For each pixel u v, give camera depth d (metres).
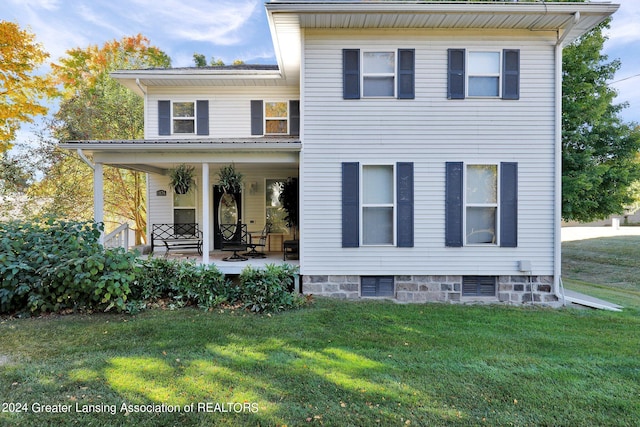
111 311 5.40
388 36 6.80
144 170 8.74
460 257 6.88
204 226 6.96
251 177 9.98
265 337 4.50
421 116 6.84
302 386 3.23
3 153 12.14
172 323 4.91
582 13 6.13
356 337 4.61
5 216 11.90
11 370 3.39
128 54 15.09
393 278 7.00
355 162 6.86
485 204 6.86
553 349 4.31
